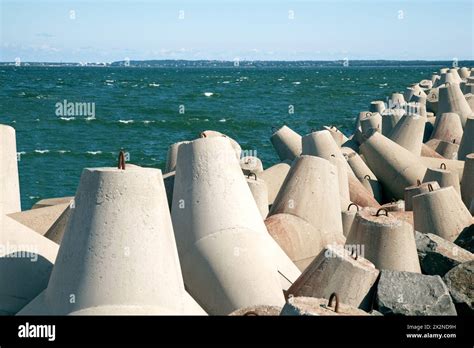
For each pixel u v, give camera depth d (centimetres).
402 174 1471
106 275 562
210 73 17288
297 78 13400
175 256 602
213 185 704
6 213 889
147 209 578
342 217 1046
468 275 782
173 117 4778
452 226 1029
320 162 928
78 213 580
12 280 633
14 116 4503
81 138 3575
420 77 14138
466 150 1641
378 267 789
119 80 11069
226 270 676
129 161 2866
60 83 9500
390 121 1895
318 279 695
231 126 4281
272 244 741
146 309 561
